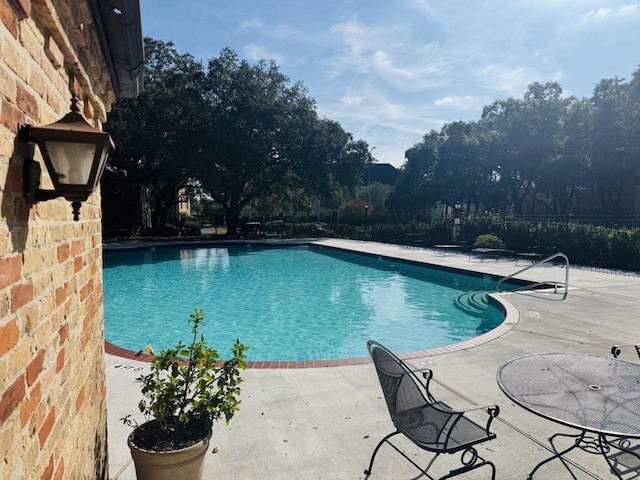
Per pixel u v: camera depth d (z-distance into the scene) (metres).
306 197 34.25
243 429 3.55
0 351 1.12
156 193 30.80
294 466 3.04
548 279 10.94
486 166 32.91
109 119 24.20
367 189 43.28
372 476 2.94
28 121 1.41
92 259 2.67
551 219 23.86
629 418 2.48
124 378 4.66
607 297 8.82
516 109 32.19
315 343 7.79
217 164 27.27
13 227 1.25
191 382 2.73
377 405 4.02
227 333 8.41
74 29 1.94
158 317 9.57
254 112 26.56
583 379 3.03
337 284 13.25
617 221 22.23
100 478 2.73
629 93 27.12
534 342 5.86
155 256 20.19
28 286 1.38
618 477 2.74
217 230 38.69
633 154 26.03
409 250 19.28
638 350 3.70
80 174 1.42
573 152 28.08
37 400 1.43
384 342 7.79
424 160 39.72
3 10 1.17
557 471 2.98
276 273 15.37
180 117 25.91
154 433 2.58
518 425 3.61
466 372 4.79
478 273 12.34
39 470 1.43
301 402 4.07
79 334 2.18
